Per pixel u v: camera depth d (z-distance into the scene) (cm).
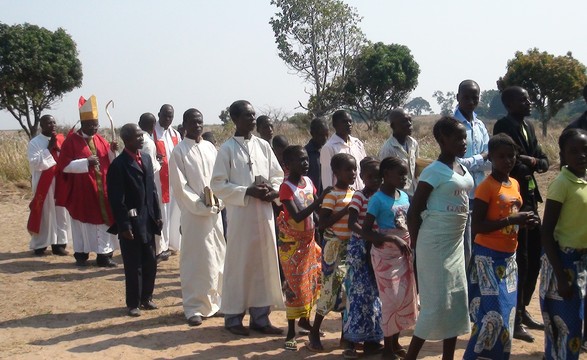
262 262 689
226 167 689
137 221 750
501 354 529
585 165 497
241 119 696
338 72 4272
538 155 680
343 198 623
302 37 4159
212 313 744
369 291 591
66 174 1030
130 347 646
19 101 3628
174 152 737
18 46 3550
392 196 579
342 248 620
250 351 634
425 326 511
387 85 4388
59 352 635
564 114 7150
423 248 513
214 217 745
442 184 505
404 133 720
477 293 536
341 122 759
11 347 651
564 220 504
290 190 633
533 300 806
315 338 632
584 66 3234
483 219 525
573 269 509
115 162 746
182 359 612
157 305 812
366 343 616
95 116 1030
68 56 3734
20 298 844
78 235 1035
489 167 677
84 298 846
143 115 1099
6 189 1819
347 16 4150
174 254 1155
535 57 3225
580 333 515
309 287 637
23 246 1198
